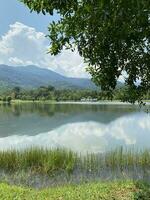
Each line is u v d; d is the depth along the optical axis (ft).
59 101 565.94
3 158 61.77
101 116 212.64
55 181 52.90
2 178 53.47
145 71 23.71
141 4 15.25
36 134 123.85
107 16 17.29
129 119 193.67
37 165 61.05
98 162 64.64
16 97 574.15
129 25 18.43
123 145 100.17
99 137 119.24
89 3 17.76
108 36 20.67
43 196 33.24
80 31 21.16
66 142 105.70
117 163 62.90
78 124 161.68
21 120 178.19
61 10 19.94
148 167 61.67
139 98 24.88
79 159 66.69
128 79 23.95
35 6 18.80
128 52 22.75
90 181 52.21
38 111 255.91
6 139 110.52
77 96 566.77
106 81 23.93
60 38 21.85
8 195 32.76
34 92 582.76
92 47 22.13
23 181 52.37
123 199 32.68
